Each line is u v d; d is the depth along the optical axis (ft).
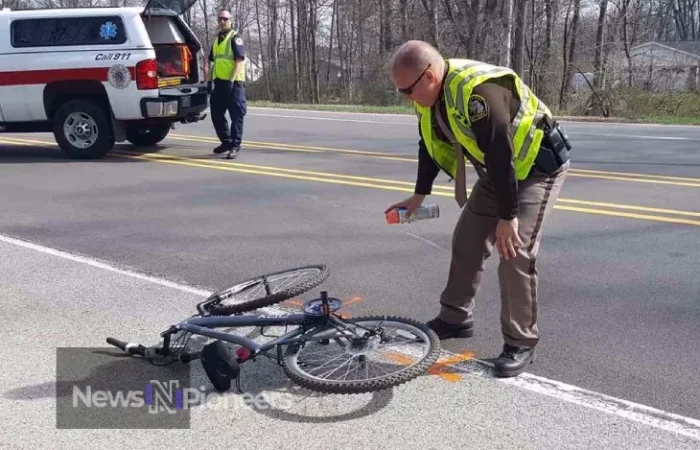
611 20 95.50
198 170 31.32
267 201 25.38
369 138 42.24
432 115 12.08
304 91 124.06
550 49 90.17
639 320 14.62
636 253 18.95
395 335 12.27
